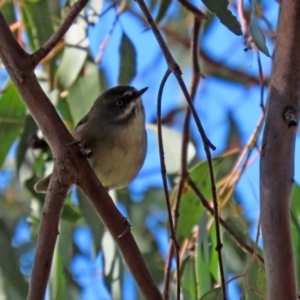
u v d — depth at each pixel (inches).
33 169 369.7
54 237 208.5
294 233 318.0
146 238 430.3
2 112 371.6
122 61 364.2
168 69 192.7
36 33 359.9
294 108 201.9
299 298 209.5
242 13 322.7
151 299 225.8
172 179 383.6
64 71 372.8
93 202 224.7
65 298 350.0
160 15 360.2
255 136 329.4
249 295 291.4
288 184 198.1
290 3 209.9
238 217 353.1
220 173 411.5
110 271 354.6
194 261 330.3
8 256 351.3
